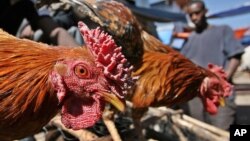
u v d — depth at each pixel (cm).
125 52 70
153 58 74
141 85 72
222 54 109
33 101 49
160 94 73
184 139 78
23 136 50
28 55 49
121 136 72
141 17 121
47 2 73
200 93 80
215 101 80
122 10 71
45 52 50
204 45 110
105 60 50
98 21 67
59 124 68
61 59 50
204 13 112
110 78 50
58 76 49
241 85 223
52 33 78
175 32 185
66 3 70
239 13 225
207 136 77
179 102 77
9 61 49
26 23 84
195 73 78
